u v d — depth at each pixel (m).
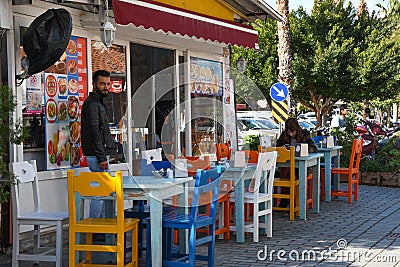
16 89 8.34
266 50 25.62
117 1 8.55
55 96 9.19
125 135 10.84
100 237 8.13
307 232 9.62
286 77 19.39
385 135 19.75
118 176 6.41
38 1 8.80
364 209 11.85
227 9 13.34
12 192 7.21
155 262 6.75
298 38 24.64
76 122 9.59
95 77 8.25
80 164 9.65
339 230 9.77
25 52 8.25
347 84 24.41
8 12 8.06
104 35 9.00
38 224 7.14
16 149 8.28
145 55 11.68
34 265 7.63
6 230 8.16
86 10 9.73
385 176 15.52
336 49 24.11
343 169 12.84
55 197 9.05
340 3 25.00
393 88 25.16
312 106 26.16
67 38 8.27
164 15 9.57
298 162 10.68
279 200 11.52
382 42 24.34
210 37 10.92
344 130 18.38
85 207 8.61
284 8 19.34
